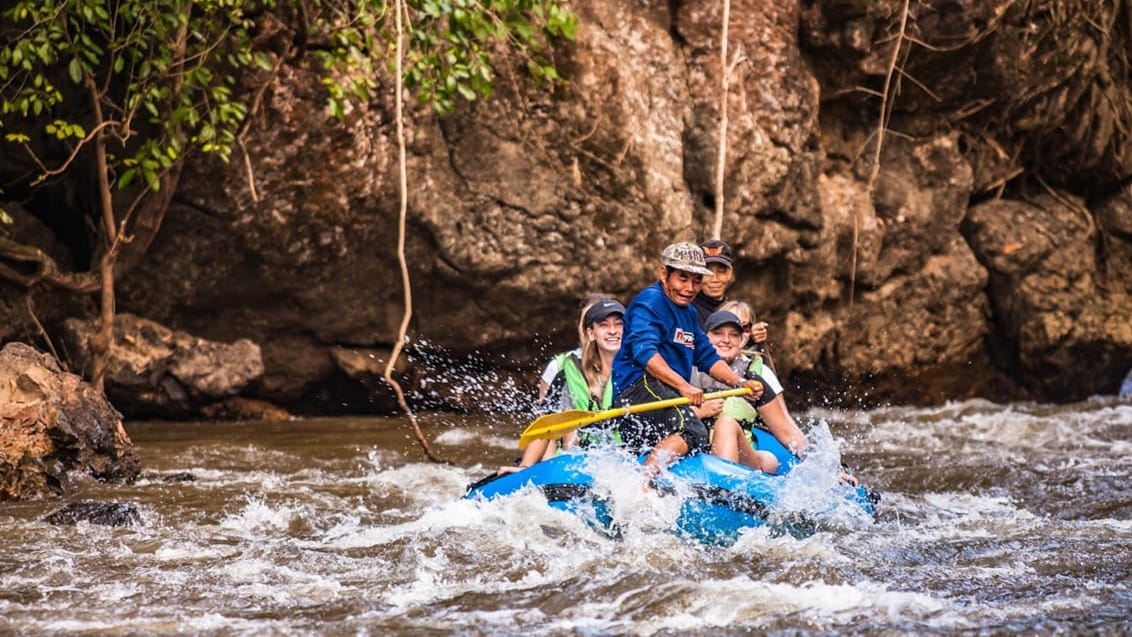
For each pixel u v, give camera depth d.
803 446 18.92
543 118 31.61
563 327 32.28
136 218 28.81
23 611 13.50
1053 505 20.83
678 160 32.88
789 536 16.98
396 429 29.78
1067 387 38.44
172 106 27.55
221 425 29.81
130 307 29.56
